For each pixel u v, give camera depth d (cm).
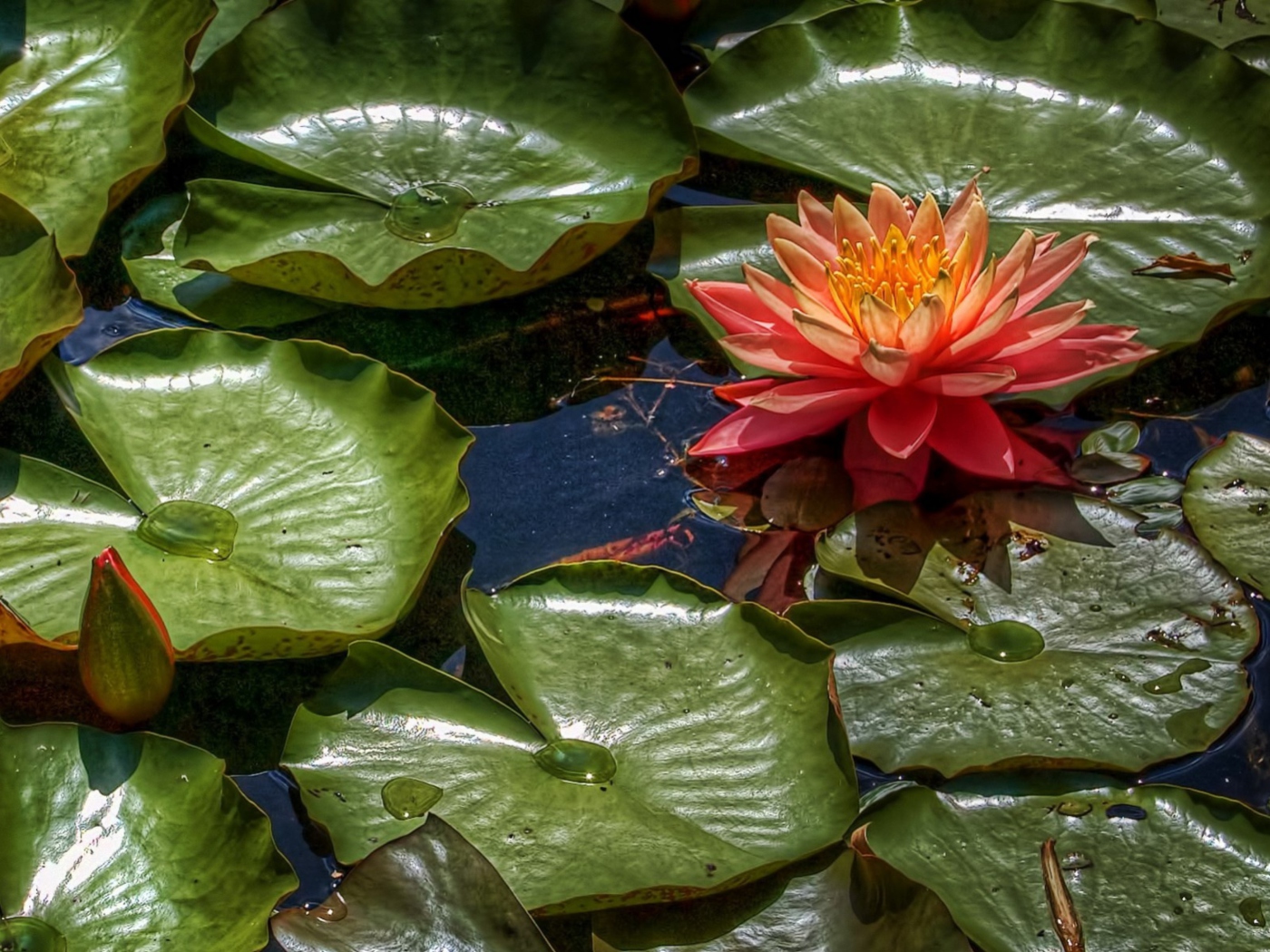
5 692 145
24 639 143
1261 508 149
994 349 150
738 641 145
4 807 140
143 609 141
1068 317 149
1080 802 142
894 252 151
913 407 149
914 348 148
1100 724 143
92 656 142
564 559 149
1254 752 143
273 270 153
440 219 156
